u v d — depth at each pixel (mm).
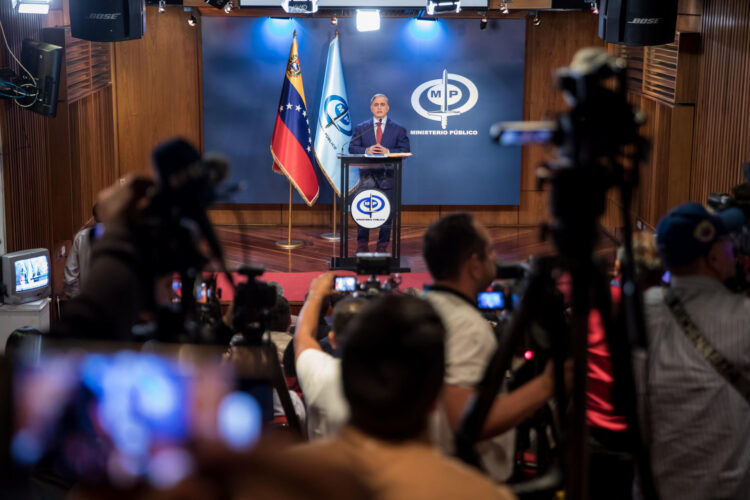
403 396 943
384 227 8844
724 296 1938
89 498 448
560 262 1313
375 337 975
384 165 8688
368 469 874
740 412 1864
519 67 10602
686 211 1929
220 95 10555
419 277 8320
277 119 9820
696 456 1871
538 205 11047
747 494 1876
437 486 883
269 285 1906
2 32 6680
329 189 10750
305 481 503
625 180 1239
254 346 1868
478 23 10492
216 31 10430
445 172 10867
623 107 1219
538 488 1517
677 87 8727
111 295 948
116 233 1018
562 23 10625
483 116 10727
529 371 2004
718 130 8078
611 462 2314
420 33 10508
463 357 1798
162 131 10711
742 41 7527
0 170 6711
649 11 6941
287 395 1895
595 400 2326
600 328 2291
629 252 1268
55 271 8141
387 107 9375
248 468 474
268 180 10766
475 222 1944
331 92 10156
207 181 1110
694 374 1866
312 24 10438
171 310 1081
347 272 8422
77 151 8570
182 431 462
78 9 6832
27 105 6820
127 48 10484
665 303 1949
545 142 1262
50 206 8109
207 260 1149
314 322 2117
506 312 1970
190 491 454
